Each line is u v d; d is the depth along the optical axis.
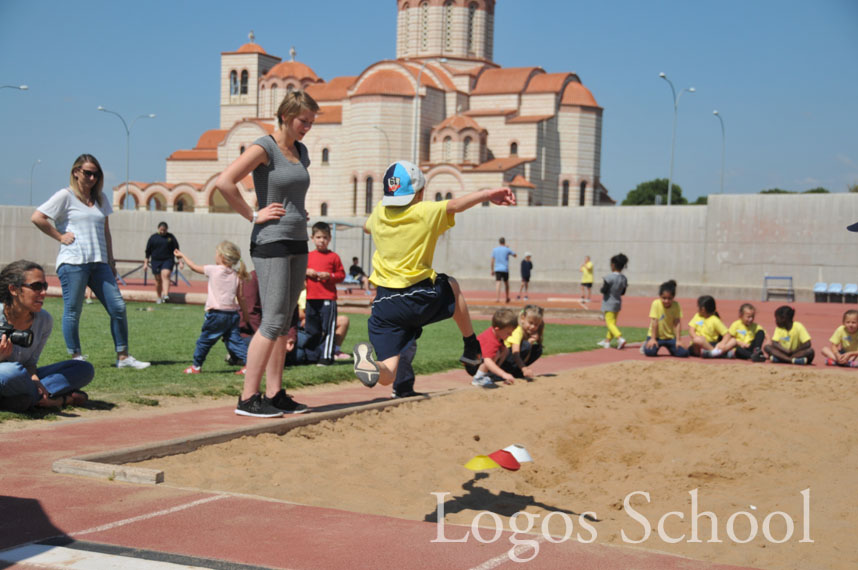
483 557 3.79
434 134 73.88
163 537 3.91
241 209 6.80
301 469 5.49
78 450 5.59
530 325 10.38
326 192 79.69
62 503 4.41
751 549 4.29
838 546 4.39
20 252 42.53
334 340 11.06
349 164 76.31
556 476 6.04
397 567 3.61
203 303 23.08
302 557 3.70
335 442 6.43
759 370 11.05
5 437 5.92
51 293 24.50
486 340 9.84
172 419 6.91
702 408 8.40
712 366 11.47
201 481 5.01
